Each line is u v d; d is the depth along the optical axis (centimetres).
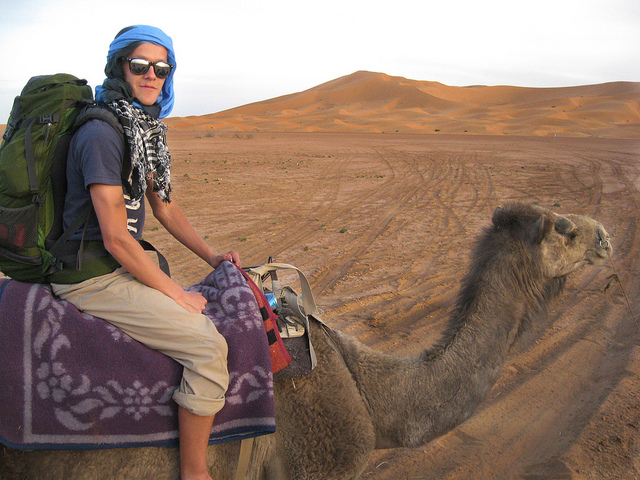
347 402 292
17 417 236
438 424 315
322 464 285
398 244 1280
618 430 517
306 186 2334
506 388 628
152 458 255
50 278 252
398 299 893
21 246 239
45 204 241
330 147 4981
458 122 10381
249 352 268
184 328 250
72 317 248
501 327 330
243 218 1608
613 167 3048
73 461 245
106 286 254
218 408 252
